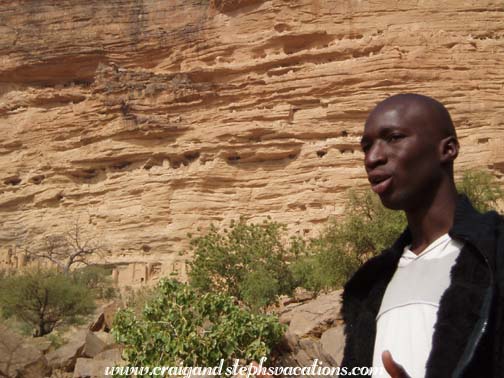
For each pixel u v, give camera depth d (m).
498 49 50.81
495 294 2.71
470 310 2.75
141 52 59.75
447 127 3.12
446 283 2.92
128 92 56.59
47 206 57.12
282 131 51.56
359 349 3.18
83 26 61.50
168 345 12.91
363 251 29.45
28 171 58.94
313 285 31.67
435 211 3.09
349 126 50.47
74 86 61.62
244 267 31.80
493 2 52.22
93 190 55.81
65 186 57.28
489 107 49.06
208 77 56.03
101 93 57.50
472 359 2.62
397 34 51.47
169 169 54.25
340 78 51.06
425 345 2.85
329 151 50.09
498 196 31.81
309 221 48.53
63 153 58.19
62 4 62.41
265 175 51.59
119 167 56.41
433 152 3.08
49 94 60.44
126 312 13.63
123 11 60.81
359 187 48.41
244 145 52.41
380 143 3.11
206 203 52.09
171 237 51.69
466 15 51.97
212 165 52.66
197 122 54.47
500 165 46.84
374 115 3.16
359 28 53.16
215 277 31.97
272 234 33.25
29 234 56.31
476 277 2.81
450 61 50.31
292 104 52.28
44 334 30.59
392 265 3.31
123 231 53.38
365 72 50.69
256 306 29.14
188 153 53.91
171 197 52.97
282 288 31.70
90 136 57.25
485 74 49.97
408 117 3.08
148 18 60.09
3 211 58.09
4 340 17.77
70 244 54.22
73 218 55.59
